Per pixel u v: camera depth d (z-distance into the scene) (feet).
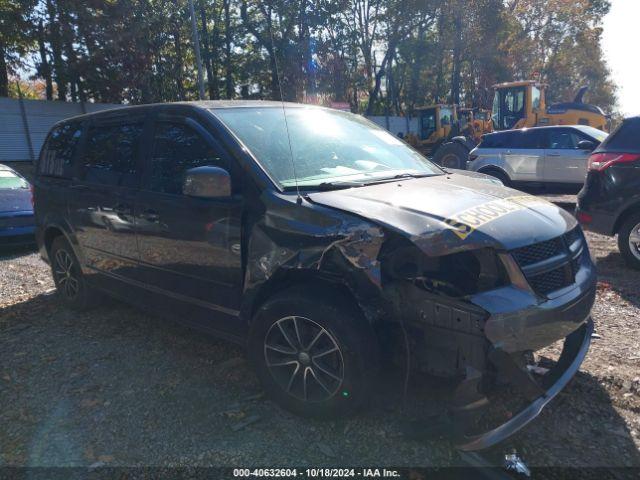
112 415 10.40
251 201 10.16
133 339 14.23
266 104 12.84
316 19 88.53
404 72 115.55
